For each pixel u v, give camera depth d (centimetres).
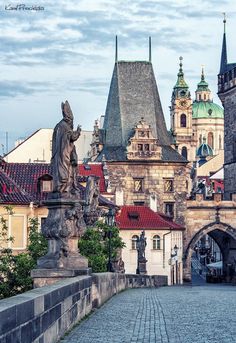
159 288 7669
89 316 3098
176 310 3481
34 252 4988
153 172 14925
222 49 16412
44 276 3114
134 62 16025
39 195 9400
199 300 4338
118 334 2467
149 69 16000
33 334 1844
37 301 1900
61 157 3247
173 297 4784
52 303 2147
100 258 6100
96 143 15550
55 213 3219
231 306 3712
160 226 12794
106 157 14888
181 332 2525
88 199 7144
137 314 3250
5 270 4566
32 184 9631
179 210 14875
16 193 9094
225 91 16100
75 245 3247
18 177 9781
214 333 2467
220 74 16312
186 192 14988
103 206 10419
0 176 9231
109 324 2783
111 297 4628
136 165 14912
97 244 6334
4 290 4488
